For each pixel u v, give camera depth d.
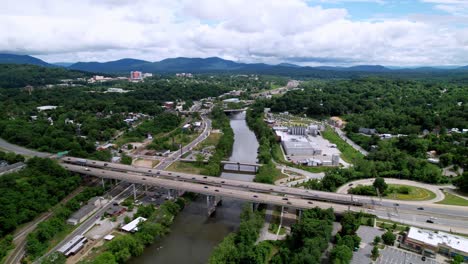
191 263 182.38
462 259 162.00
